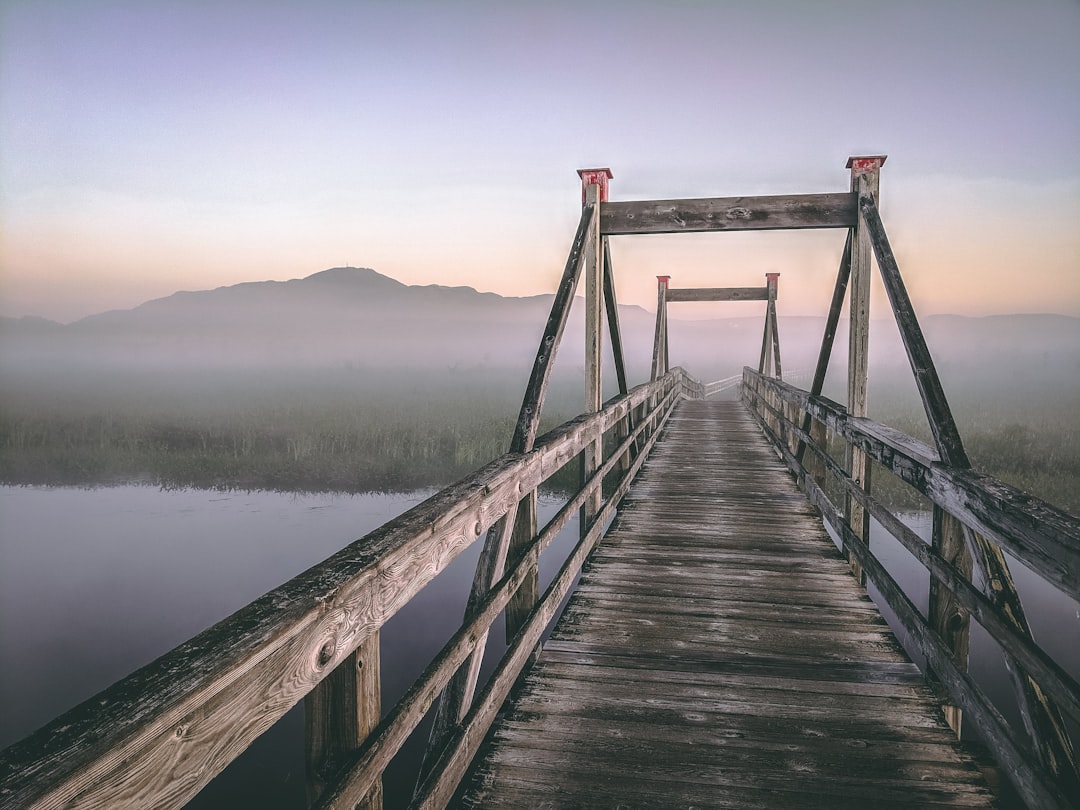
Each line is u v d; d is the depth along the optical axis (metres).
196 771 0.83
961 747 2.44
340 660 1.21
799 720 2.63
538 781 2.24
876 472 14.27
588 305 4.99
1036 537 1.66
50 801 0.61
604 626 3.63
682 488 7.22
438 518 1.69
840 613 3.81
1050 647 6.71
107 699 0.77
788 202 4.82
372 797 1.37
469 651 1.96
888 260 3.79
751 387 15.52
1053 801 1.67
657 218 5.01
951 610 2.59
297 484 14.91
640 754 2.40
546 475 3.06
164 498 13.88
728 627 3.61
